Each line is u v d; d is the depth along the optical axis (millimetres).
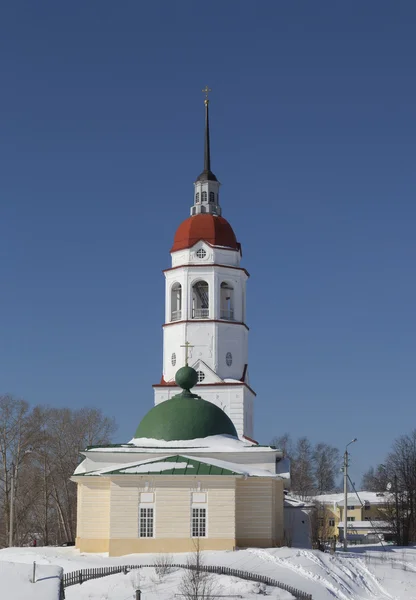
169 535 60844
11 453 95312
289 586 50438
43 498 99250
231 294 89938
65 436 101938
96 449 67688
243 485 64562
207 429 69312
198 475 61219
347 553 66500
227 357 87812
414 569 61094
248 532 63906
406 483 102875
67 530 93562
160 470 61875
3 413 95688
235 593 47625
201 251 89438
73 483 100125
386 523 133500
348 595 52438
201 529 61000
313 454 164875
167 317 89438
